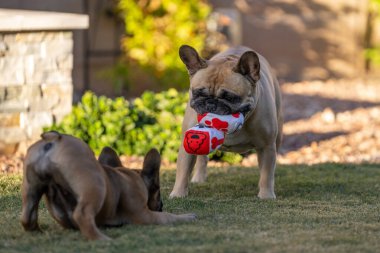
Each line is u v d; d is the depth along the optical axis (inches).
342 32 847.1
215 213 285.6
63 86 465.7
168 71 642.8
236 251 219.9
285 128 587.5
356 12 847.1
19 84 450.0
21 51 448.8
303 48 837.2
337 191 351.9
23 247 224.4
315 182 375.2
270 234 245.6
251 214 285.4
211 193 339.9
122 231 241.1
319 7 839.7
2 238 236.2
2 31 439.5
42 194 239.1
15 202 301.0
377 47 819.4
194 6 657.0
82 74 692.1
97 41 697.6
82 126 449.4
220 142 281.1
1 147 446.3
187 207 298.7
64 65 465.1
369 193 346.6
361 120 626.2
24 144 452.8
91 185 227.1
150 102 470.9
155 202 264.4
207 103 282.0
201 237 236.8
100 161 264.8
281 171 411.8
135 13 641.0
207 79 285.0
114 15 696.4
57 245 225.5
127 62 659.4
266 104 318.3
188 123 317.7
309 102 700.7
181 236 237.0
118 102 466.3
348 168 426.0
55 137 231.0
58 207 239.3
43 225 254.1
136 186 251.1
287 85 794.2
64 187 230.2
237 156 461.1
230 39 778.8
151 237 234.4
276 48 829.2
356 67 854.5
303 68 837.2
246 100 287.4
